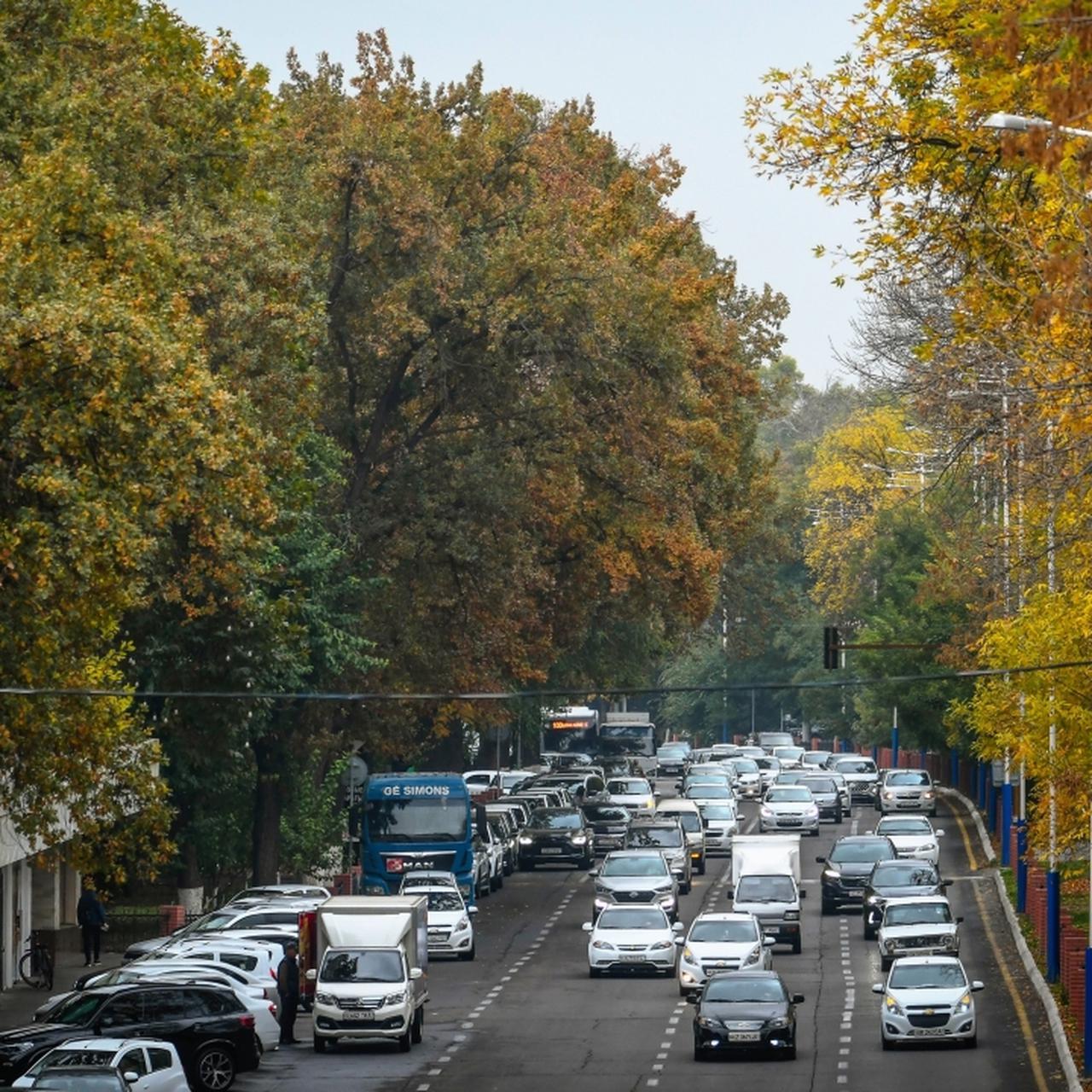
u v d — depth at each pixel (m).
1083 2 30.08
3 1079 60.81
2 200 52.47
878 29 47.16
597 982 90.19
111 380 49.16
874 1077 66.25
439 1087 65.12
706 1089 64.25
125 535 51.00
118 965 92.88
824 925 108.62
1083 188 39.72
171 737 96.94
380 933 74.31
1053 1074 66.25
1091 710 71.25
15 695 54.12
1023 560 58.91
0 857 80.38
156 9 71.81
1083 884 102.00
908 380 61.09
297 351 76.19
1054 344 44.62
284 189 102.94
